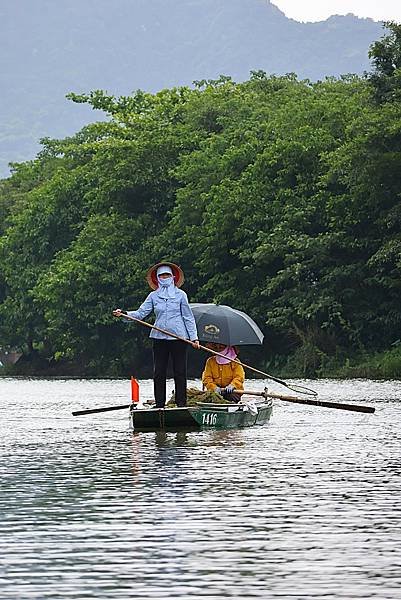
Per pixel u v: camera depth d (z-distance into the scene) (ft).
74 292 258.37
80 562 35.94
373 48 213.25
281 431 78.79
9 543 38.68
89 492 49.39
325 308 207.00
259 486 50.67
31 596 32.12
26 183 369.71
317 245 206.39
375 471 55.67
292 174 220.84
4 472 56.29
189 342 82.79
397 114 194.70
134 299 254.68
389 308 207.00
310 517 43.06
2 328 326.24
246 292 226.38
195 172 241.14
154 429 80.18
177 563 35.70
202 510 44.65
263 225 219.20
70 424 87.71
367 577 33.83
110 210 260.62
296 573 34.37
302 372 206.59
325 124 225.97
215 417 79.97
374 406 105.50
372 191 198.29
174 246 246.68
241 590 32.55
